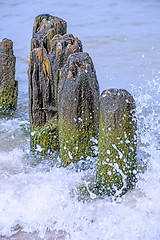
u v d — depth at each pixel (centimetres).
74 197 675
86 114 702
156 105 1093
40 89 764
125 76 1420
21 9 2880
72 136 717
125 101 612
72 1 3194
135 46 1905
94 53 1778
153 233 600
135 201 665
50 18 929
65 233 605
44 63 755
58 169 749
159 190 689
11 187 701
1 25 2398
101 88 1292
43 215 636
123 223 619
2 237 595
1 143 862
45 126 789
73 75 681
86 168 746
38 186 705
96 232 605
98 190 679
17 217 631
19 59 1652
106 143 635
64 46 768
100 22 2492
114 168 652
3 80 973
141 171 752
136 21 2519
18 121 973
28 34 2180
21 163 783
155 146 862
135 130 641
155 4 3088
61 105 702
